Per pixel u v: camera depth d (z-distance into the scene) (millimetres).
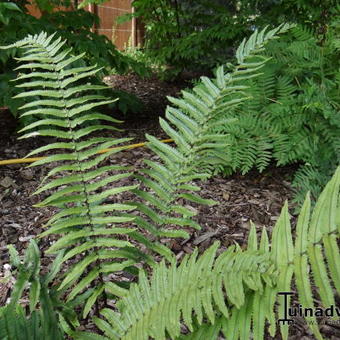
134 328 1092
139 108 3709
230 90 1416
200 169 2602
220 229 2170
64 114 1328
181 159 1412
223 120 1424
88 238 1370
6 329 1040
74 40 3189
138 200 2389
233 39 4324
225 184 2621
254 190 2562
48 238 2041
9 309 1096
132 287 1205
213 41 4477
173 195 1411
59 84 1348
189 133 1421
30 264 1282
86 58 3438
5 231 2094
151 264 1364
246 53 1488
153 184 1412
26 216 2230
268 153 2488
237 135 2525
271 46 2809
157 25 5062
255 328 957
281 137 2486
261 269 1012
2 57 2713
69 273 1254
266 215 2305
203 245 2043
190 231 2141
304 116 2447
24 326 1091
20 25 2869
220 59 4660
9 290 1694
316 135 2414
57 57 1392
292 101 2561
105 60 3400
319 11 3436
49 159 1284
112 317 1193
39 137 3205
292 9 3832
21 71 2926
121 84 5207
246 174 2746
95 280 1712
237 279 996
